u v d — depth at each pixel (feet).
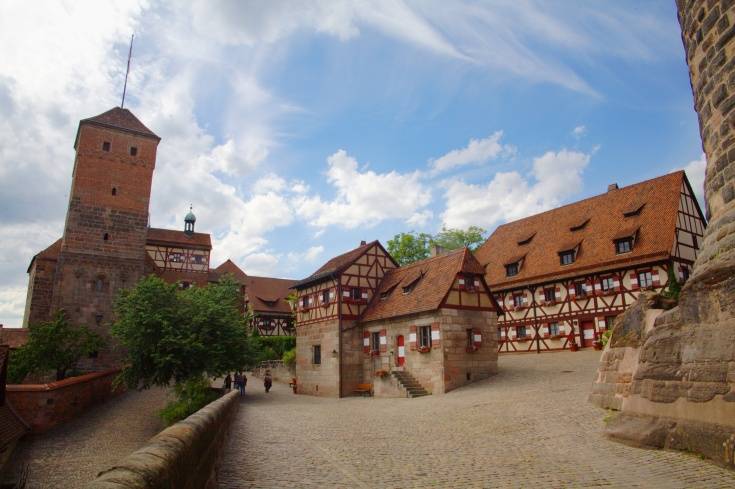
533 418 41.78
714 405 23.56
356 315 100.83
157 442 13.29
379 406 67.62
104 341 114.32
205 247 182.29
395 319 89.97
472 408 52.90
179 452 13.01
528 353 108.58
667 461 23.94
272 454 31.63
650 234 96.02
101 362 119.44
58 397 78.33
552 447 30.63
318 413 61.87
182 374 82.53
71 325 117.91
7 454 61.36
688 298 26.71
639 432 27.91
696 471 21.99
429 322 81.56
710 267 25.13
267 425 48.62
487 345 82.79
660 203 99.86
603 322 97.35
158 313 82.64
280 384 128.47
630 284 94.68
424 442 35.88
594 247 103.71
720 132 26.05
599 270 98.58
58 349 101.96
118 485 8.84
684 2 30.14
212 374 84.74
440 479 24.17
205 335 83.41
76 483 54.34
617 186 113.70
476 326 82.48
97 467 59.98
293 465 27.99
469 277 84.69
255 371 148.46
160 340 79.61
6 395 73.26
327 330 102.06
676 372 26.66
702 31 27.81
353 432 42.45
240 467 27.22
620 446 28.37
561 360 88.38
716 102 26.37
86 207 128.16
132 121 139.13
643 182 107.96
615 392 39.27
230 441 36.81
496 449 31.60
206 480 18.69
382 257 107.45
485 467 26.50
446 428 42.37
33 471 58.29
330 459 29.78
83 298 123.34
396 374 82.53
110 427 79.51
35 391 74.84
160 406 94.73
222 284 96.37
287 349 152.46
